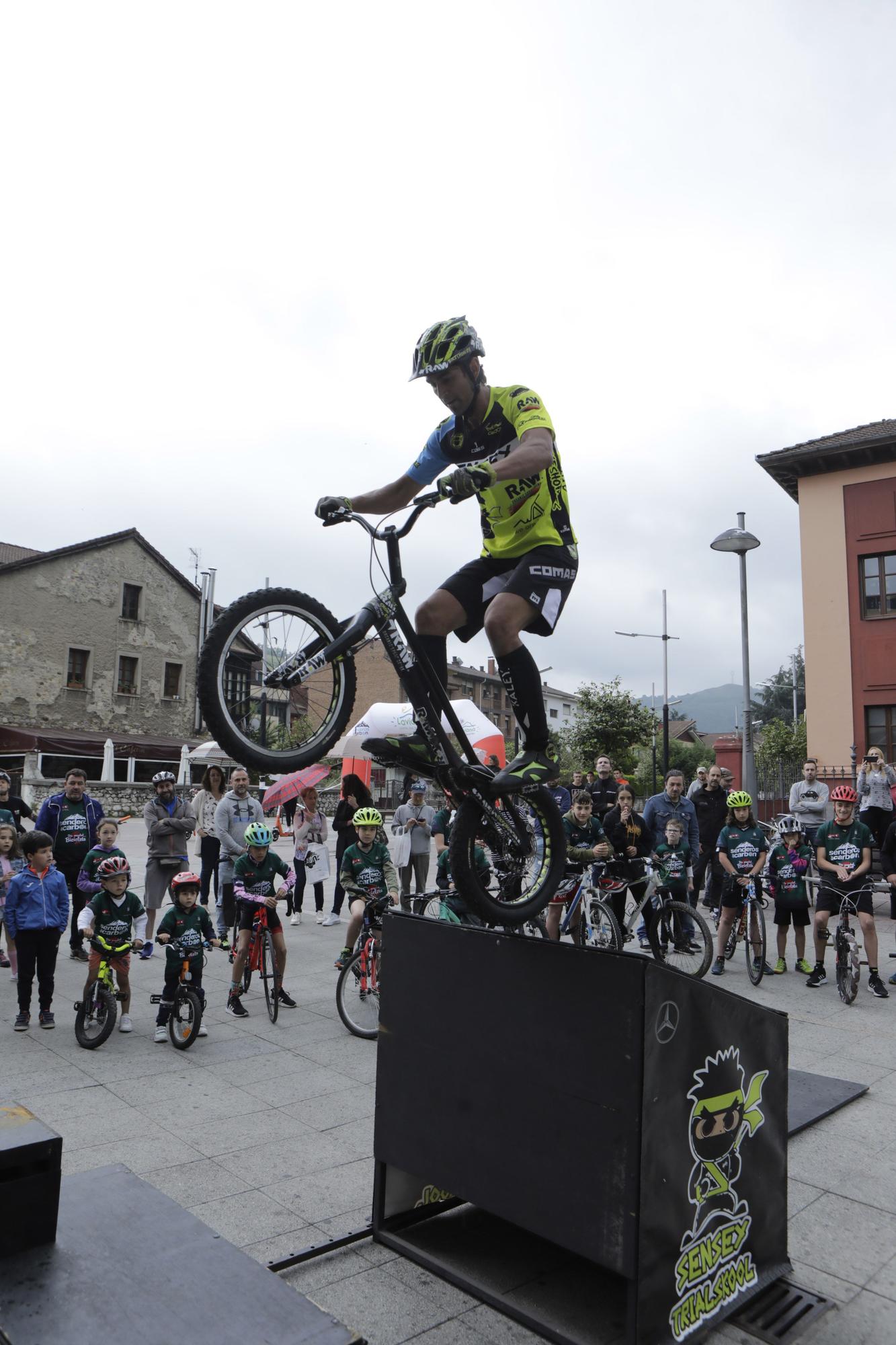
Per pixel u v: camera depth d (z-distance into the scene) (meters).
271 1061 6.00
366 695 46.22
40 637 32.97
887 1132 4.85
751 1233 3.39
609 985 3.03
